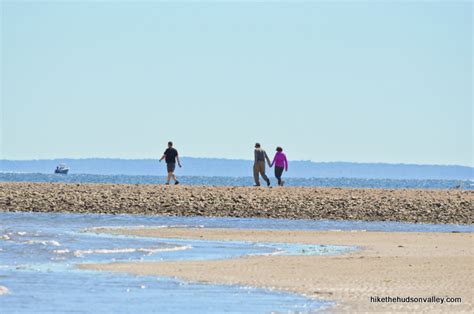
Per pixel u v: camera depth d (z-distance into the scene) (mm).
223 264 64438
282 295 51719
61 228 93312
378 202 120312
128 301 49406
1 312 46062
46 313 46031
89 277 57188
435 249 77312
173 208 116250
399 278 58125
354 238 87312
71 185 133500
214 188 130125
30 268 60688
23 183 137500
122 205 117438
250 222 105625
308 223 105625
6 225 95438
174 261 66250
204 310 47281
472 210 117625
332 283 56031
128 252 71500
